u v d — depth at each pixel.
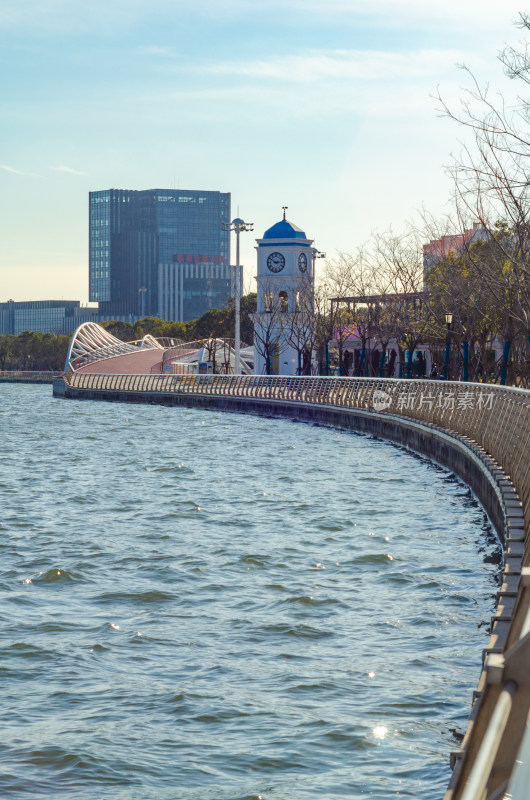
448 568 19.12
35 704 11.62
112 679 12.55
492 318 47.47
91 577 18.48
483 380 53.38
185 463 40.78
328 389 68.44
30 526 24.33
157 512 26.69
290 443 50.50
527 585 4.38
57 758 9.97
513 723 3.15
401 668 12.96
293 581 18.06
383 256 72.25
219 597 16.92
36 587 17.69
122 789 9.27
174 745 10.38
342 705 11.59
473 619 15.41
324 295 87.31
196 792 9.23
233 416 77.50
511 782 2.39
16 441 54.50
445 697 11.84
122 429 64.19
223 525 24.48
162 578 18.36
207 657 13.49
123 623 15.23
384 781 9.48
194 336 178.62
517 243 33.19
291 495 29.95
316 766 9.87
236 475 35.81
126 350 165.88
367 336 77.94
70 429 64.50
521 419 21.30
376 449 45.91
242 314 149.38
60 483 33.88
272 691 12.08
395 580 18.11
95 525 24.52
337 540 22.23
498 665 3.32
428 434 39.62
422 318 59.03
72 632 14.72
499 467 24.52
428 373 83.88
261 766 9.83
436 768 9.77
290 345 97.31
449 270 50.41
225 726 10.93
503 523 19.23
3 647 13.83
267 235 104.12
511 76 25.70
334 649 13.86
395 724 10.96
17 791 9.19
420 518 25.14
